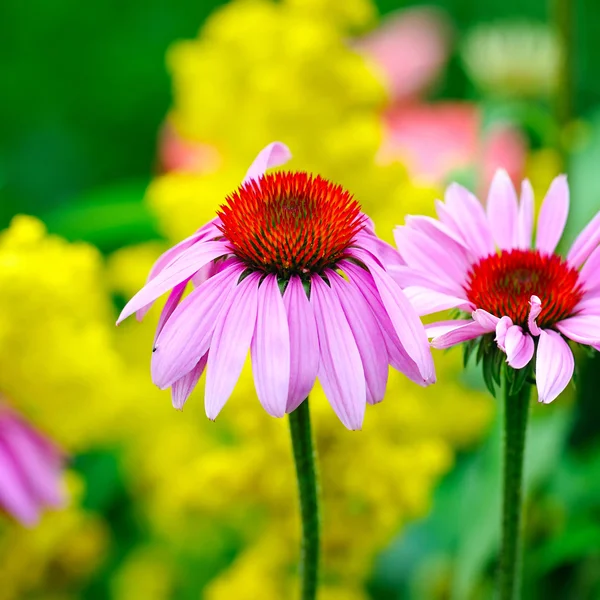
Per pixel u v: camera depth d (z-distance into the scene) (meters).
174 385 0.66
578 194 0.90
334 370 0.65
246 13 0.91
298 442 0.67
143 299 0.65
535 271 0.68
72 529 0.85
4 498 0.82
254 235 0.66
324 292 0.66
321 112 0.88
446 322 0.67
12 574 0.84
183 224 0.89
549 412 0.84
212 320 0.66
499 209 0.70
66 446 0.86
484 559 0.82
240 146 0.90
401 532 0.86
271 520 0.81
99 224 0.94
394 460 0.80
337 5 0.91
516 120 0.90
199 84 0.91
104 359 0.85
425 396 0.85
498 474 0.81
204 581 0.89
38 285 0.83
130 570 0.89
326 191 0.68
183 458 0.87
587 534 0.79
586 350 0.67
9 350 0.83
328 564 0.81
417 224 0.69
